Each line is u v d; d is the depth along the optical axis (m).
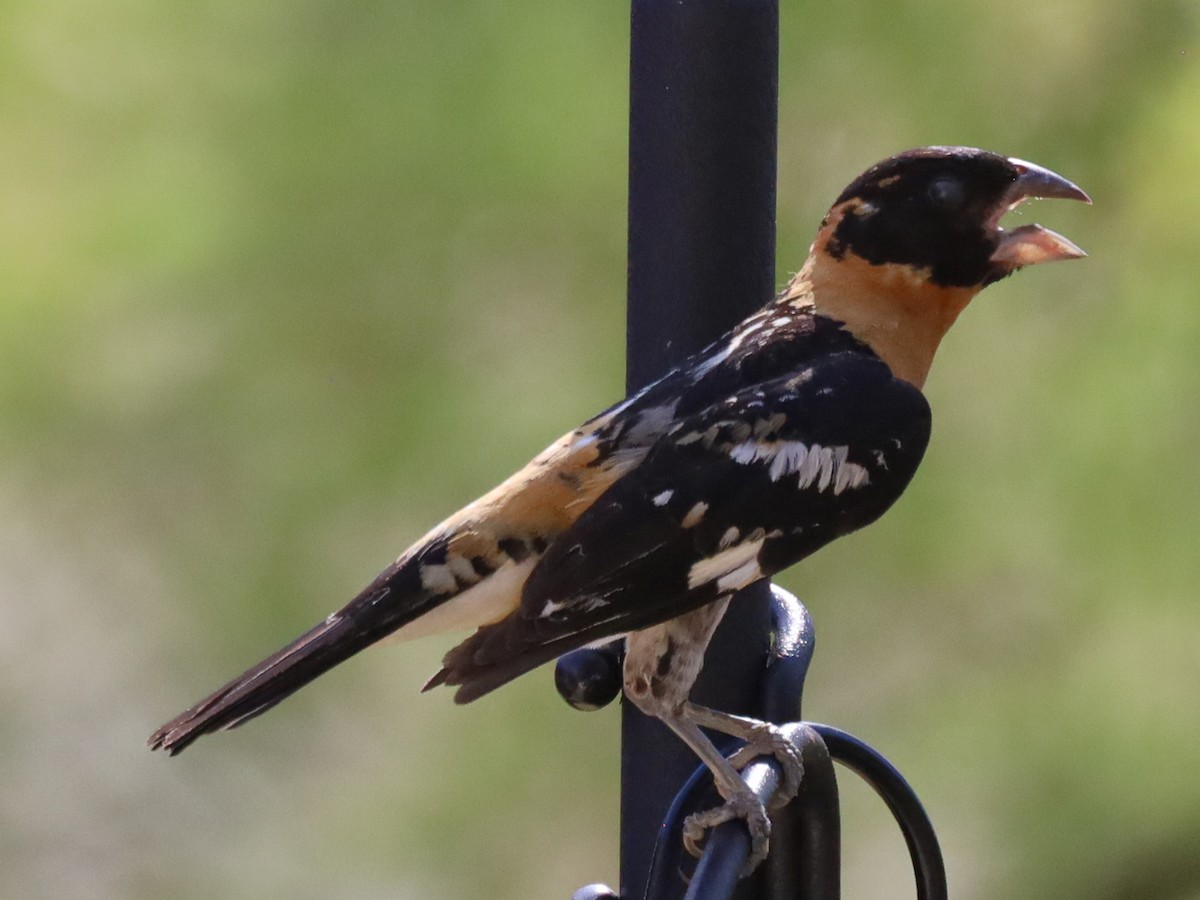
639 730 7.58
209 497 11.90
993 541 11.45
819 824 7.17
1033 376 11.55
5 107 11.79
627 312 7.54
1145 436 11.30
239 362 11.63
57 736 15.08
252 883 13.21
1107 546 11.35
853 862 13.10
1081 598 11.55
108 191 11.66
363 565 11.67
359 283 11.49
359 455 11.45
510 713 11.90
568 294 11.63
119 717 15.06
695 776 7.17
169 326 11.70
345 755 13.10
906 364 7.54
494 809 11.87
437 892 12.08
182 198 11.54
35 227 11.76
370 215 11.45
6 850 14.86
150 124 11.72
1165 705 11.62
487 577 6.98
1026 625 11.84
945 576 11.63
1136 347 11.36
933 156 7.40
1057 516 11.39
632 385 7.47
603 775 11.81
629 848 7.64
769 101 7.33
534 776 11.84
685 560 6.96
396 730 12.91
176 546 11.89
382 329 11.54
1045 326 11.70
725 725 7.10
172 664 13.31
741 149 7.29
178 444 11.74
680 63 7.25
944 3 11.75
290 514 11.59
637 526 6.93
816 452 7.12
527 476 7.04
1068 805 11.68
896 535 11.52
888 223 7.43
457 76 11.34
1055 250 7.41
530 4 11.35
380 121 11.38
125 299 11.68
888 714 11.90
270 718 13.12
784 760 7.03
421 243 11.45
